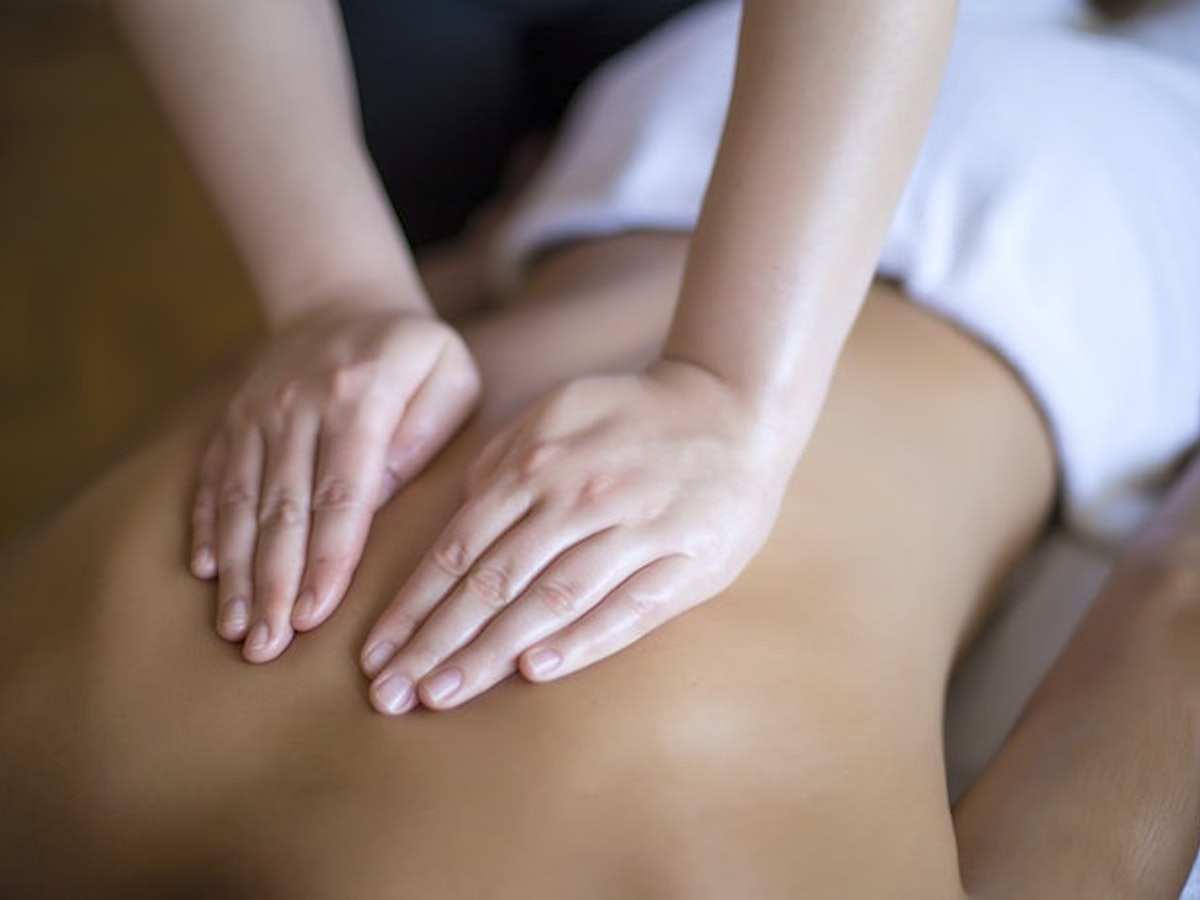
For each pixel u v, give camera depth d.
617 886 0.49
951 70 0.90
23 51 2.23
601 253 0.94
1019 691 0.74
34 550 0.65
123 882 0.53
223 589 0.60
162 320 1.61
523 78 1.28
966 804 0.62
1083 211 0.83
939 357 0.80
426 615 0.56
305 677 0.56
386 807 0.51
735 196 0.60
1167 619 0.67
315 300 0.73
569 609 0.55
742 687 0.56
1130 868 0.56
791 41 0.57
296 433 0.65
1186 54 1.01
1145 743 0.60
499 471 0.60
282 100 0.74
